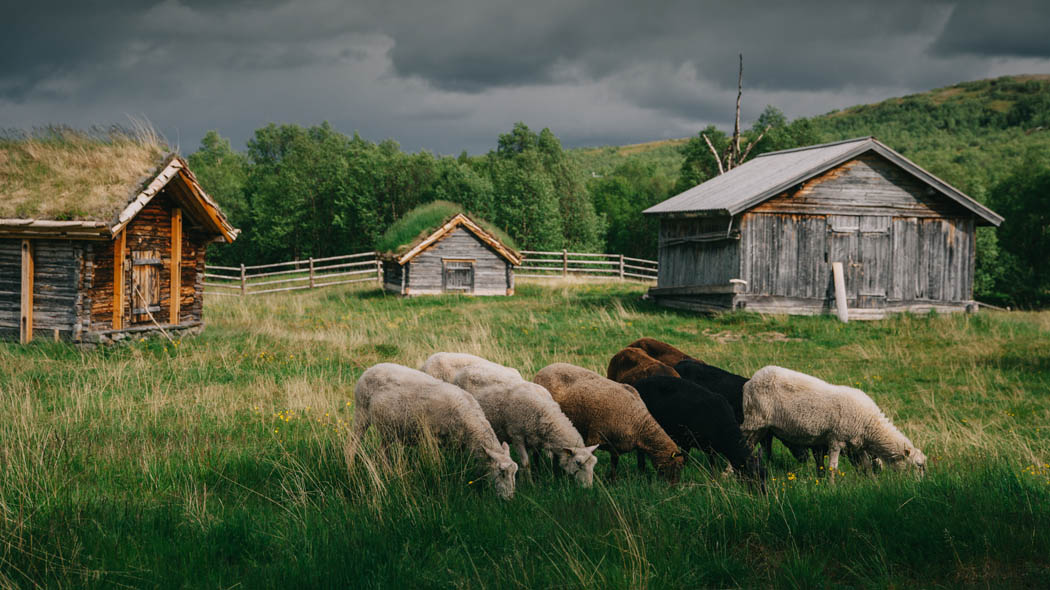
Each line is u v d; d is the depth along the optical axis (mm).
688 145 60438
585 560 4793
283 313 23453
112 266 14633
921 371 14289
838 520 5281
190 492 6164
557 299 26719
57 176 14516
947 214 22125
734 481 7059
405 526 5363
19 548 4660
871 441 7746
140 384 11242
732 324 20094
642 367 9391
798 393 7941
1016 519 5234
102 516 5445
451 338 17375
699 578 4613
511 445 7480
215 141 114688
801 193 21328
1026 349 16219
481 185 56469
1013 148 162000
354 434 7449
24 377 11141
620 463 8320
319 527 5332
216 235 16922
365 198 55812
